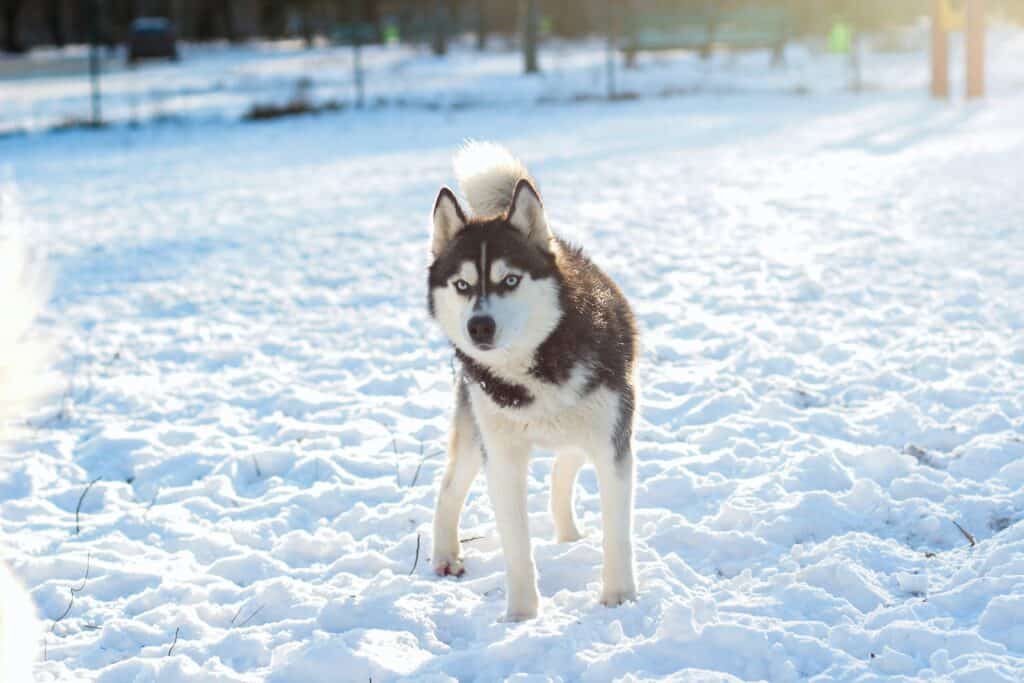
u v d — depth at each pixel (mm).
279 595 4121
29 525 4922
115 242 11727
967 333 6832
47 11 60438
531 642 3541
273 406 6516
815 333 7082
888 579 3939
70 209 14055
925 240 9617
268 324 8352
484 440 3932
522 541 3883
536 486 5133
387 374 7000
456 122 23328
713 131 19859
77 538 4785
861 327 7234
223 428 6156
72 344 7863
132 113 26328
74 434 6129
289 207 13680
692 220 11414
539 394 3775
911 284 8180
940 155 14969
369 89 30891
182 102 28766
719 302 8086
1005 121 18719
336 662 3502
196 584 4281
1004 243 9203
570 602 3957
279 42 57375
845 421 5562
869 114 21406
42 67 42500
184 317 8680
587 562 4301
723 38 34719
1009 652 3350
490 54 42438
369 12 53219
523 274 3756
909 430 5375
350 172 16609
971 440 5152
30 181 16734
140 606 4137
